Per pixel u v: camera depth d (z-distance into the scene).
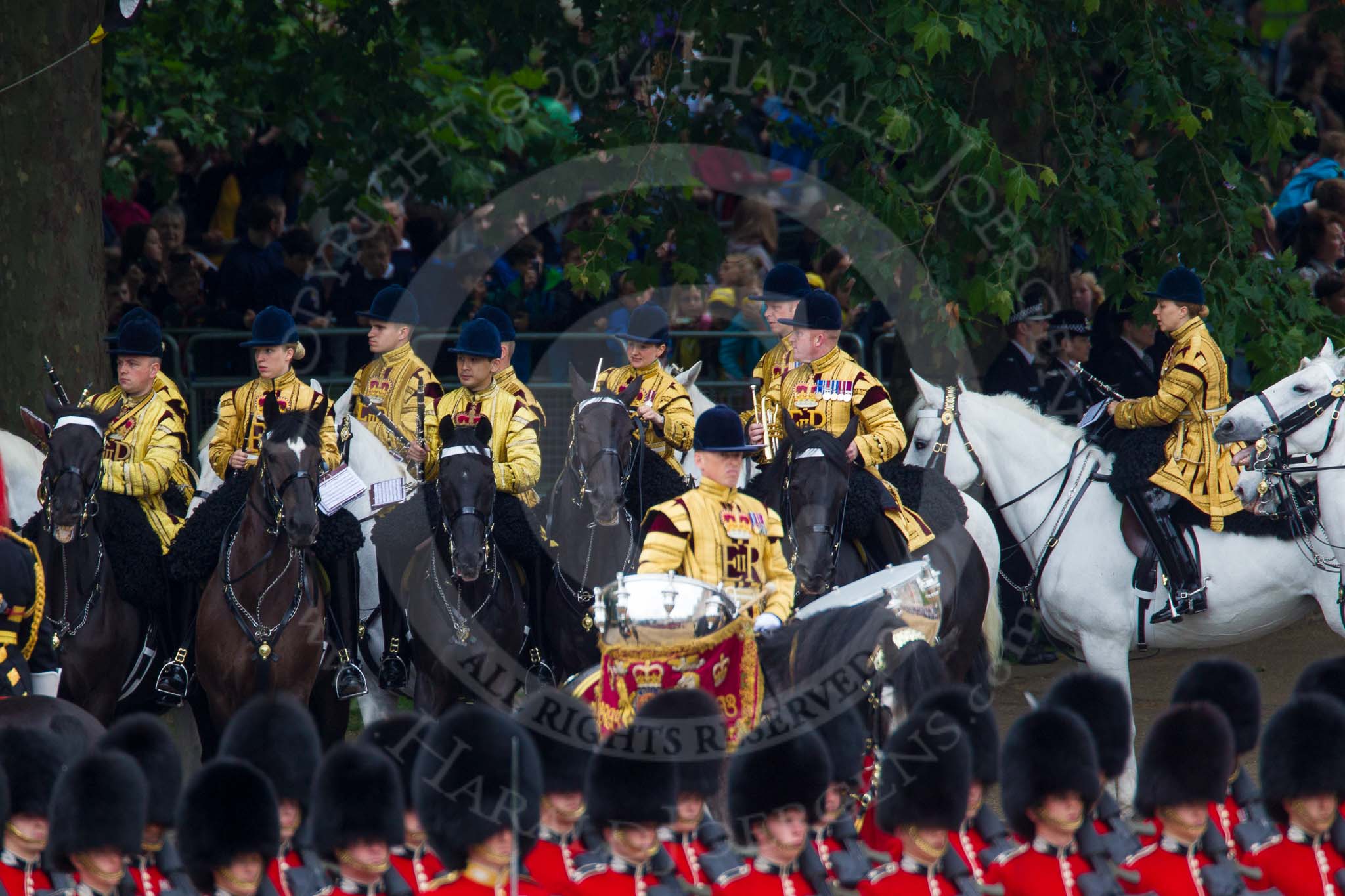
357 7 59.53
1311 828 25.75
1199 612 38.75
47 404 34.81
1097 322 53.00
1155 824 25.77
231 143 65.75
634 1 53.44
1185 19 53.50
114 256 61.53
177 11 61.81
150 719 26.02
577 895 24.31
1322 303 54.69
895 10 46.66
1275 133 51.59
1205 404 38.91
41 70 45.81
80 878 23.33
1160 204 55.31
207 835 23.19
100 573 35.12
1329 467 37.34
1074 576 39.78
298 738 26.77
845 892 24.94
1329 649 53.19
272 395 36.88
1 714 25.83
